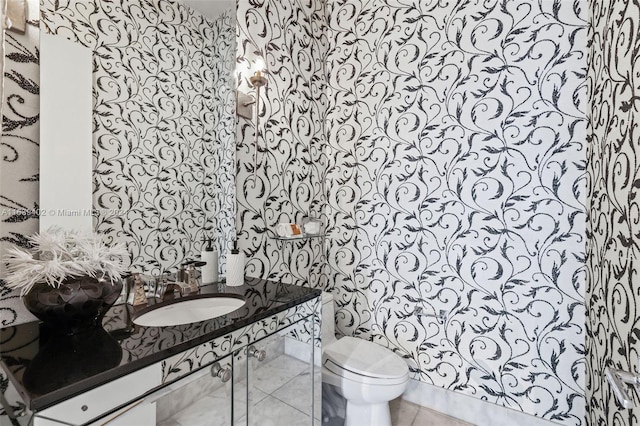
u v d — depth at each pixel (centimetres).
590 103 136
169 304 123
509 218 161
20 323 100
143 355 79
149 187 133
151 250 134
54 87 107
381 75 199
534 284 156
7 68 97
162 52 137
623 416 94
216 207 157
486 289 168
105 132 120
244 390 107
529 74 155
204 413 94
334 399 168
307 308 135
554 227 151
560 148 149
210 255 152
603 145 114
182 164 144
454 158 175
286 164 190
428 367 186
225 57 158
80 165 113
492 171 165
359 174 209
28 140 101
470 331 173
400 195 193
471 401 174
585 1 143
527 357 159
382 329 201
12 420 69
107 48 120
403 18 191
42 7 104
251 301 126
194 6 148
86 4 114
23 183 100
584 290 145
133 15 127
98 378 70
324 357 167
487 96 166
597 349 122
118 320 104
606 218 110
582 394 146
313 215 211
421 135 185
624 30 94
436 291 182
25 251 100
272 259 181
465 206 172
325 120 222
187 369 89
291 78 193
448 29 176
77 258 95
